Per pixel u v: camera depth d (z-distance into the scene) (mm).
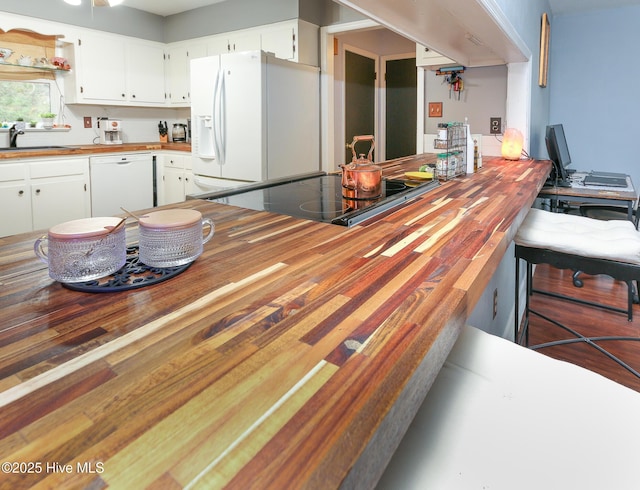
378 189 1552
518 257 1775
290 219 1178
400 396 442
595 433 655
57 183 3883
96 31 4387
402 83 5426
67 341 530
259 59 3469
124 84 4699
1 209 3508
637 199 2744
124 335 544
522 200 1425
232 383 446
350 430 382
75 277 699
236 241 963
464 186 1749
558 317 2602
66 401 418
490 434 663
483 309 1705
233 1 4371
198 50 4750
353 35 4973
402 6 1643
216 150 3852
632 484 566
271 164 3684
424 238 975
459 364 839
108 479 327
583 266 1640
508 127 3096
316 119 4250
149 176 4758
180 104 5043
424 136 3574
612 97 4418
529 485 572
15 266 800
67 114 4504
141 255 787
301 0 3947
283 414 399
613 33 4316
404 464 610
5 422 389
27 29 3912
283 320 581
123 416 397
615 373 2016
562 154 3377
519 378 793
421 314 595
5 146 4051
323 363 480
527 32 2854
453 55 2709
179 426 384
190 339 533
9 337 538
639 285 2709
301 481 330
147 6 4645
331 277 738
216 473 334
